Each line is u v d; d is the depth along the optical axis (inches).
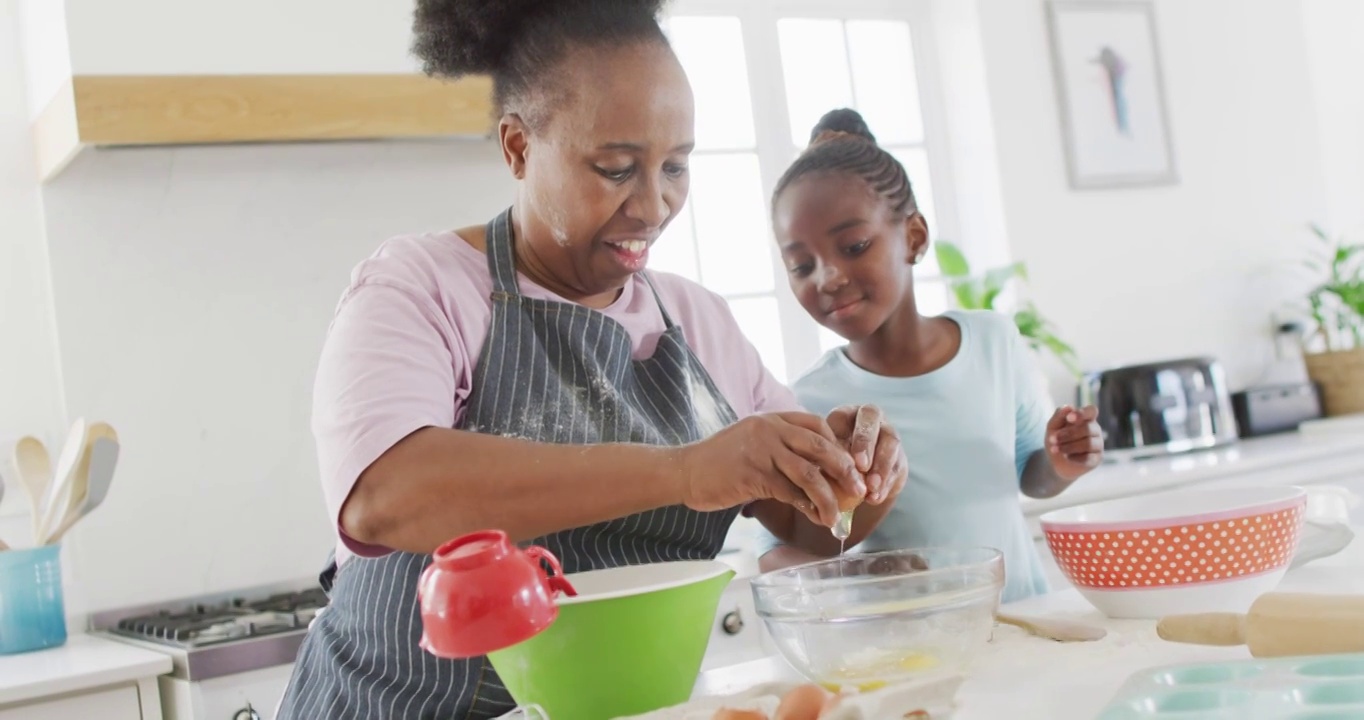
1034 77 129.0
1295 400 134.3
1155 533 40.5
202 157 91.7
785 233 63.2
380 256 45.3
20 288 89.0
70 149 80.5
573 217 43.0
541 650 35.0
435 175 99.8
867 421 42.3
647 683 35.8
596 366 45.0
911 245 65.4
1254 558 40.3
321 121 85.5
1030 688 33.8
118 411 88.2
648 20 42.7
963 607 34.3
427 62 46.8
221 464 90.7
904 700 29.5
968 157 129.1
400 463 37.9
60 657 75.7
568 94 41.6
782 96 122.7
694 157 118.1
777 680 36.6
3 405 88.1
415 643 41.7
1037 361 124.8
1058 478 67.7
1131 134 133.5
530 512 37.4
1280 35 146.3
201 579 89.6
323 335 94.7
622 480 37.4
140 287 89.4
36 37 86.9
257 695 72.5
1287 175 145.0
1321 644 31.0
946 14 129.9
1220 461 109.0
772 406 54.4
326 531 93.8
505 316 44.9
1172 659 35.2
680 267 116.8
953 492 63.2
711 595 37.4
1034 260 126.9
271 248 93.4
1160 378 120.1
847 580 35.8
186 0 82.3
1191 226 137.6
